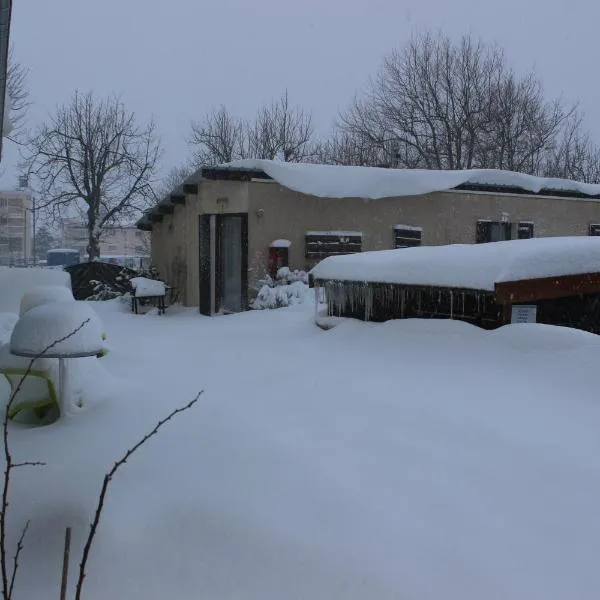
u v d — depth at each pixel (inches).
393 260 236.8
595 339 166.9
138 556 94.3
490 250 206.2
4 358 168.4
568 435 125.7
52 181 995.9
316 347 225.5
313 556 90.4
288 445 123.6
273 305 448.8
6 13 206.4
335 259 273.1
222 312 514.9
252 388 170.6
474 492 105.4
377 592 83.6
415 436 128.1
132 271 749.3
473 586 83.7
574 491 104.8
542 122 986.7
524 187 575.2
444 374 169.9
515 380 158.1
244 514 100.1
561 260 193.5
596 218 623.8
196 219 546.6
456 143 966.4
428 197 546.9
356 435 129.5
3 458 135.0
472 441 124.3
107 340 295.7
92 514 104.3
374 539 93.0
